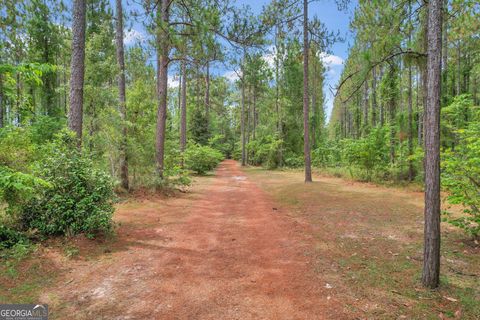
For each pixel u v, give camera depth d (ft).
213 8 32.50
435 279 10.96
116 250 15.39
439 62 10.94
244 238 18.17
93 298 10.32
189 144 67.82
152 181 34.37
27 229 15.47
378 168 45.98
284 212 25.90
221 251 15.72
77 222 15.89
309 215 24.17
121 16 34.35
